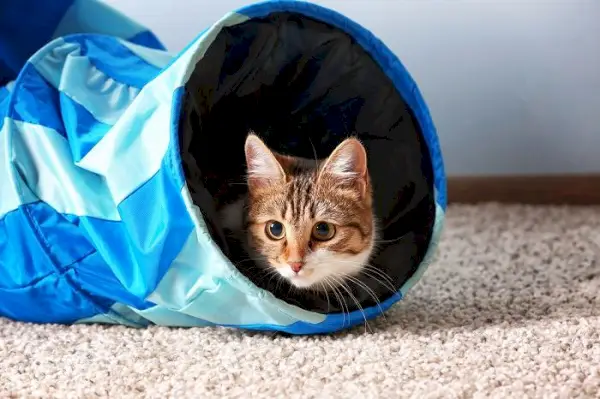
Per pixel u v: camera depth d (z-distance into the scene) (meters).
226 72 1.22
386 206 1.27
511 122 1.57
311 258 1.21
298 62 1.25
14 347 1.19
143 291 1.17
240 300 1.18
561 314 1.24
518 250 1.44
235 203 1.25
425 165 1.25
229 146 1.28
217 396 1.10
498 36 1.53
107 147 1.18
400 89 1.25
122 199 1.17
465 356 1.15
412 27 1.53
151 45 1.43
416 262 1.23
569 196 1.60
